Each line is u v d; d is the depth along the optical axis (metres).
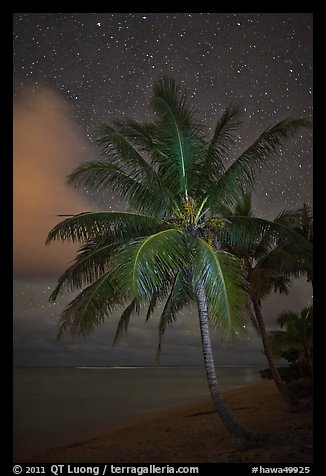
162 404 31.17
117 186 11.04
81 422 24.12
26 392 53.41
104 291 11.05
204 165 11.73
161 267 10.01
